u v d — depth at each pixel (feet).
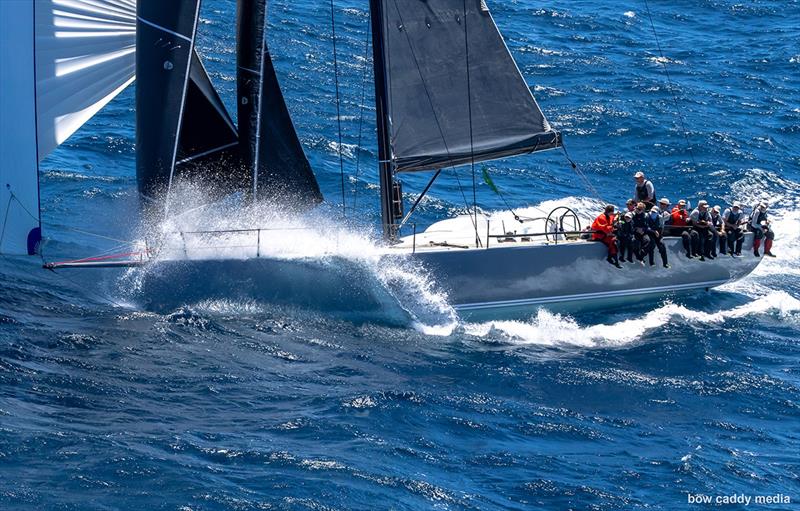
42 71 271.69
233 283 295.28
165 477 209.87
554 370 281.13
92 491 203.51
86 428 226.79
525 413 254.27
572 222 363.56
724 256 350.02
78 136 451.12
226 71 549.95
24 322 276.00
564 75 597.52
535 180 454.81
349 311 303.07
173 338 277.44
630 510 214.48
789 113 555.69
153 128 283.79
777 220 427.74
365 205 405.18
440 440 237.25
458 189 440.45
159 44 280.51
